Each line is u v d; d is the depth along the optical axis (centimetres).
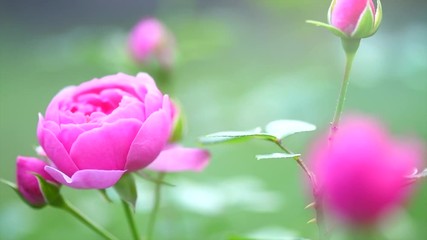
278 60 194
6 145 215
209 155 87
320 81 134
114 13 371
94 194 128
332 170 70
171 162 86
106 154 81
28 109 236
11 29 363
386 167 69
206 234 106
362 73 128
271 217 124
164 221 106
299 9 159
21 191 84
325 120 126
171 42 122
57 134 81
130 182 83
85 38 125
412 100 151
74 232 118
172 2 138
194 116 147
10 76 261
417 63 126
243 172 150
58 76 242
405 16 173
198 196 103
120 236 116
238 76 174
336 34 79
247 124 141
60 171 81
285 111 125
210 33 128
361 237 70
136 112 82
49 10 379
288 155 77
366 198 69
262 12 199
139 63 119
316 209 76
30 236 117
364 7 79
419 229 100
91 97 84
